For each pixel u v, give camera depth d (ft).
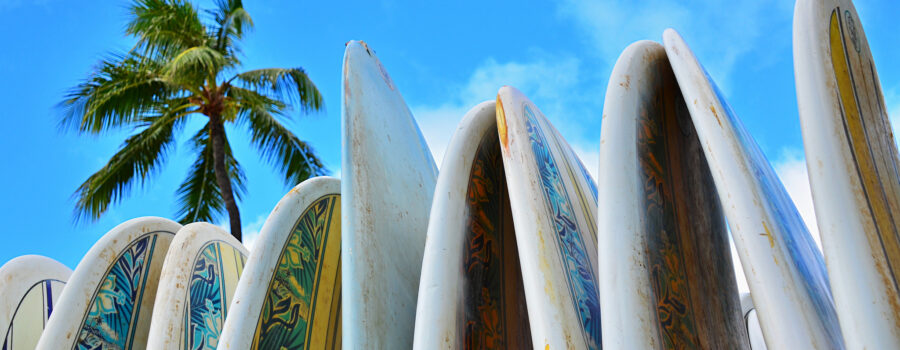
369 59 8.91
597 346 5.93
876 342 4.03
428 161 10.63
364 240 6.82
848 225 4.47
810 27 5.54
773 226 5.04
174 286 8.61
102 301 9.41
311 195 8.46
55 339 8.70
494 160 7.70
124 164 47.26
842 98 5.70
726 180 5.01
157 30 44.83
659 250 5.65
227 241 10.75
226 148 50.42
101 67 44.37
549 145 7.70
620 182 5.54
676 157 6.77
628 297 4.96
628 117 6.03
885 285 4.21
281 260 7.64
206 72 44.34
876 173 6.15
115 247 9.81
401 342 6.78
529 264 5.61
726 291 7.61
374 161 7.68
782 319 4.46
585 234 7.51
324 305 8.16
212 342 9.21
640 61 6.64
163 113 47.03
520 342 7.14
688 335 5.59
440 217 6.51
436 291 6.04
